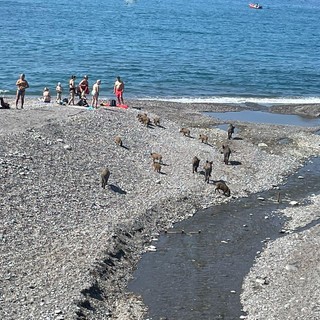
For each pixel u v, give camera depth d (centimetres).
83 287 4409
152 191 6438
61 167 6219
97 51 16650
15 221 5106
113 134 7494
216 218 6147
